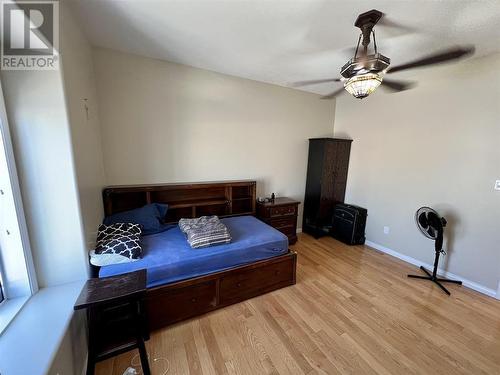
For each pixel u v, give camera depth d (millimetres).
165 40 2133
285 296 2322
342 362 1604
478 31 1825
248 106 3320
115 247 1773
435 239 2559
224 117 3166
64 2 1474
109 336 1600
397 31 1845
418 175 2982
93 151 2090
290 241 3631
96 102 2342
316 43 2094
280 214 3451
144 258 1850
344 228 3713
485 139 2371
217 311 2080
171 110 2811
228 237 2197
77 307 1175
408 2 1468
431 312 2127
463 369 1569
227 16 1696
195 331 1846
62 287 1510
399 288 2506
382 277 2723
